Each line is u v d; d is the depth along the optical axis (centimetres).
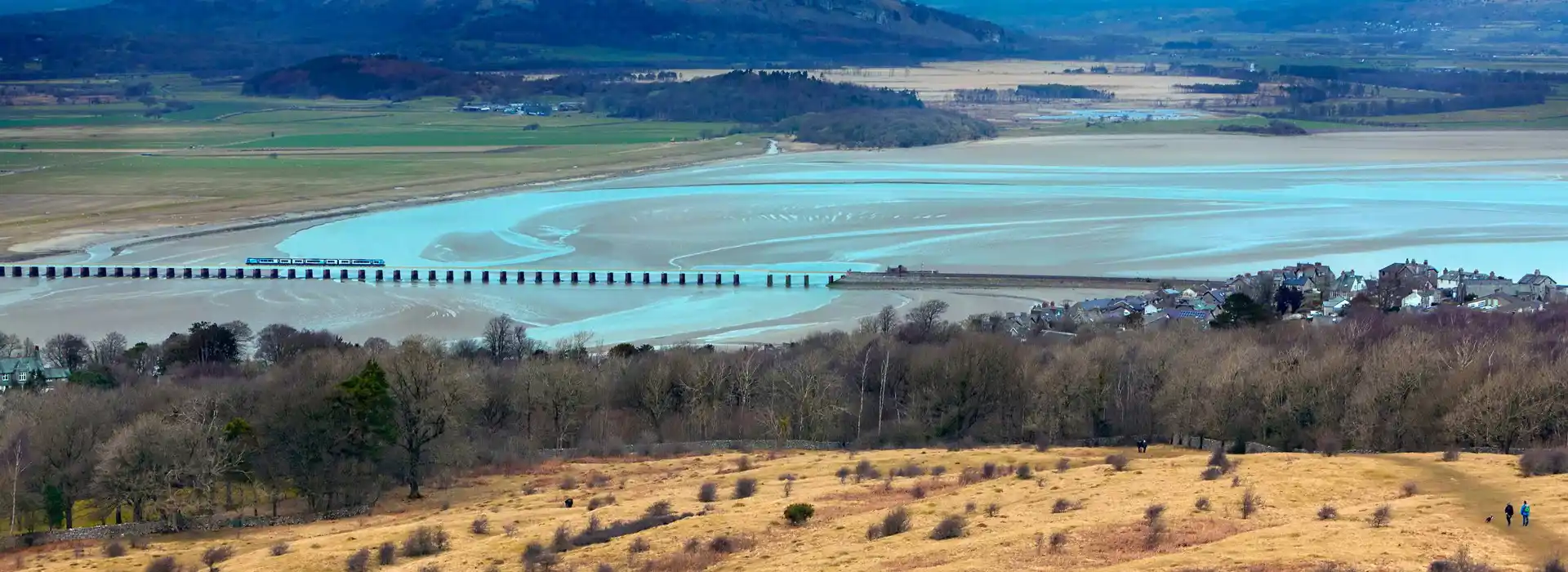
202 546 15312
